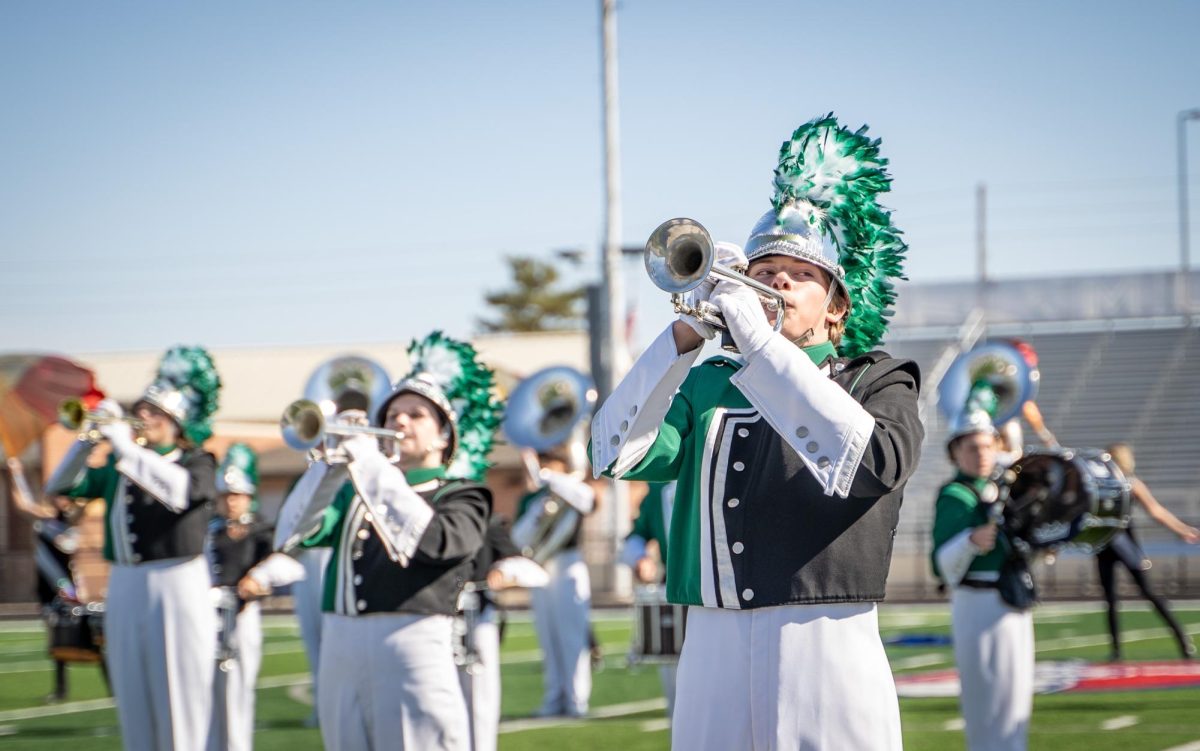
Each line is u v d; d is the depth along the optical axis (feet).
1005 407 37.14
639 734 31.86
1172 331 107.14
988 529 23.08
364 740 17.46
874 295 12.44
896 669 41.27
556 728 33.06
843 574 11.35
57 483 24.56
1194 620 56.29
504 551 23.47
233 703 26.45
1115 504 28.73
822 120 12.44
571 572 35.37
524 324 224.94
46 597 40.93
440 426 18.94
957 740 28.76
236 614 26.37
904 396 11.50
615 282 74.90
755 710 11.30
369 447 17.20
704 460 11.76
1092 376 104.42
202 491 23.93
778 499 11.43
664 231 10.53
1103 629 52.80
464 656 20.42
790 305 11.75
